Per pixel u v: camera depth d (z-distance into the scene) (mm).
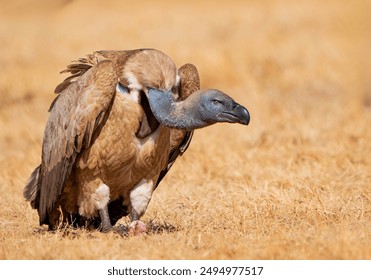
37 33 63844
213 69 45625
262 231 18625
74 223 20109
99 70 18297
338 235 17109
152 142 18719
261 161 27062
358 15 54406
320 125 32281
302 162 26500
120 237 18562
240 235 18297
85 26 66000
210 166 26531
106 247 17188
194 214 21094
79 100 18562
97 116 18328
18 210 22391
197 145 29594
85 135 18547
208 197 22875
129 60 18484
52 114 19547
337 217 19594
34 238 18578
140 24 65625
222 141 30438
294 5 69562
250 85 42562
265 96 41000
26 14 71500
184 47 53719
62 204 19938
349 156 26953
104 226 19219
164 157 19344
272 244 16594
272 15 65750
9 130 36375
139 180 19344
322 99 40625
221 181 25078
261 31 59312
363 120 32812
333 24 57406
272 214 20016
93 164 18859
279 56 48969
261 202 21172
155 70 18344
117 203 20203
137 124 18484
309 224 19125
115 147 18609
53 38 61375
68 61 52406
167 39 58531
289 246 16578
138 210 19547
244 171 25641
